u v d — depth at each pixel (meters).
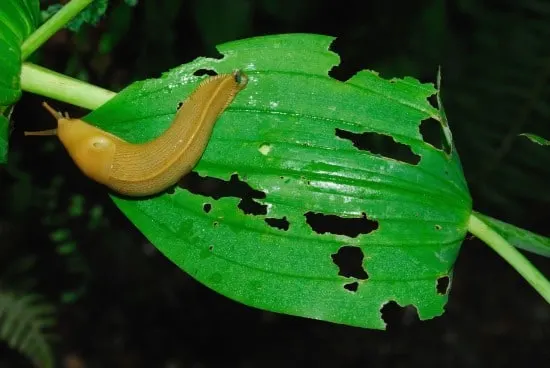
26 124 1.11
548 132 1.17
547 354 1.68
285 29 1.14
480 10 1.14
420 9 1.12
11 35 0.82
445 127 0.85
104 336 1.59
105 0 0.89
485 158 1.20
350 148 0.84
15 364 1.48
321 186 0.84
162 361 1.63
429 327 1.71
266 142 0.84
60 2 0.94
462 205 0.85
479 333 1.71
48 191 1.18
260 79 0.84
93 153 0.85
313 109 0.84
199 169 0.85
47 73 0.83
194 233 0.84
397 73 1.14
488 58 1.15
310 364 1.66
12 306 1.14
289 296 0.83
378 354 1.67
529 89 1.15
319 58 0.84
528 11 1.14
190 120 0.83
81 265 1.29
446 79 1.17
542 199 1.25
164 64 1.06
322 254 0.84
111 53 1.06
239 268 0.84
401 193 0.84
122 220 1.35
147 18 1.03
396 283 0.84
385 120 0.84
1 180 1.16
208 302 1.67
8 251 1.27
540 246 0.88
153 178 0.84
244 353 1.66
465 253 1.81
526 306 1.75
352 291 0.83
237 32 1.03
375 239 0.84
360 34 1.15
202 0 1.03
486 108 1.17
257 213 0.85
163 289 1.63
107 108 0.84
